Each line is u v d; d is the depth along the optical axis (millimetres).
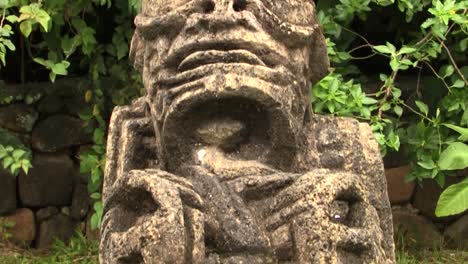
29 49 4355
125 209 2410
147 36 2629
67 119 4457
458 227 4441
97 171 4211
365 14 4215
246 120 2514
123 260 2270
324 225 2285
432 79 4398
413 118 4391
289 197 2355
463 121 3994
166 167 2566
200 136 2508
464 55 4312
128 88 4391
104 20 4480
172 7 2605
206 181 2418
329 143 2709
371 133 2795
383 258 2400
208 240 2338
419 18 4355
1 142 4262
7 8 3930
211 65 2434
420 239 4418
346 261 2305
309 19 2672
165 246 2197
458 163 2115
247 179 2414
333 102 3775
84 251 4277
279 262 2328
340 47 4180
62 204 4465
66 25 4340
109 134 2801
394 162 4438
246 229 2334
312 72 2762
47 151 4457
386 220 2660
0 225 4391
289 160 2549
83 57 4500
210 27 2506
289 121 2486
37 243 4438
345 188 2361
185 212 2287
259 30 2521
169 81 2502
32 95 4441
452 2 3809
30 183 4430
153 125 2656
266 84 2434
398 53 3828
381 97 4383
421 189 4461
